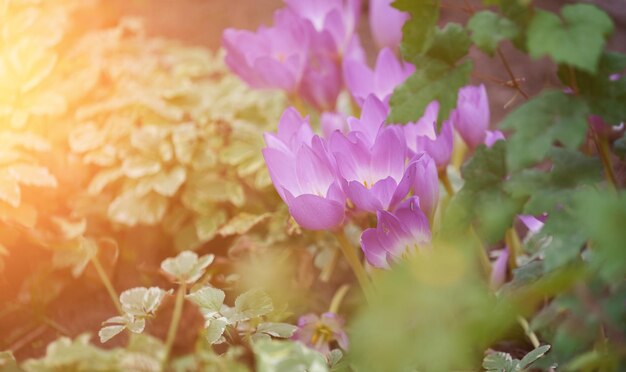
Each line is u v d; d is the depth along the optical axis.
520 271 0.91
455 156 1.07
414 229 0.89
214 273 1.06
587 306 0.84
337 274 1.12
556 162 0.87
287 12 1.05
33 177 1.08
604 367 0.85
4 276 1.10
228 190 1.14
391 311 0.78
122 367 0.85
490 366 0.91
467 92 0.98
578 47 0.82
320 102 1.06
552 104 0.84
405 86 0.88
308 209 0.89
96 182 1.14
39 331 1.08
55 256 1.10
